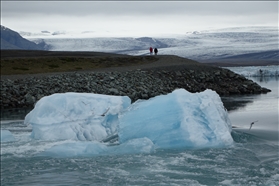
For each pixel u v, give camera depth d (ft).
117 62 183.62
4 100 110.32
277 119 76.23
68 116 58.75
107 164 46.60
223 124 53.78
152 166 45.21
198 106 54.90
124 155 49.42
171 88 138.31
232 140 52.70
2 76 137.80
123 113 58.44
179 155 48.57
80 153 50.65
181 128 52.08
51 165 47.09
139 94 126.11
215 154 48.60
